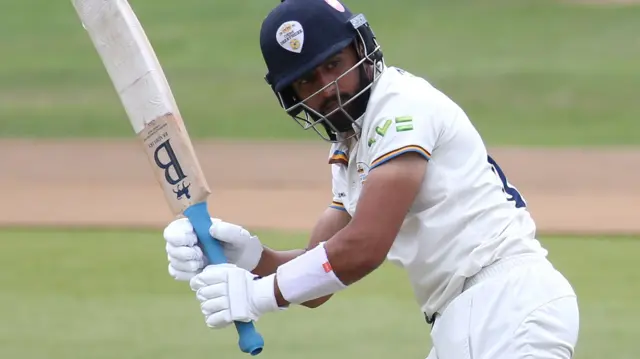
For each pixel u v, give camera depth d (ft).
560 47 277.44
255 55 279.90
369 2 331.98
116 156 187.42
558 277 38.83
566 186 151.84
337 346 73.82
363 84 38.19
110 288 92.79
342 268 36.40
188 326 80.18
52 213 136.56
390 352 72.02
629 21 303.89
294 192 151.64
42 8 339.57
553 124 208.74
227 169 171.94
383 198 36.11
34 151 193.16
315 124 39.24
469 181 38.11
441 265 38.58
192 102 234.17
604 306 84.38
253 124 215.51
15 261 105.09
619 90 232.12
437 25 305.12
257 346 37.68
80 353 72.64
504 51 274.36
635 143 189.47
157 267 101.71
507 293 37.88
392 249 39.45
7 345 74.74
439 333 39.27
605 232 118.73
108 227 125.59
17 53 288.92
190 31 305.73
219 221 40.32
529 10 321.93
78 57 284.20
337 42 37.35
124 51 40.04
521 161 173.17
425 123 37.09
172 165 39.93
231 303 37.19
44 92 249.55
